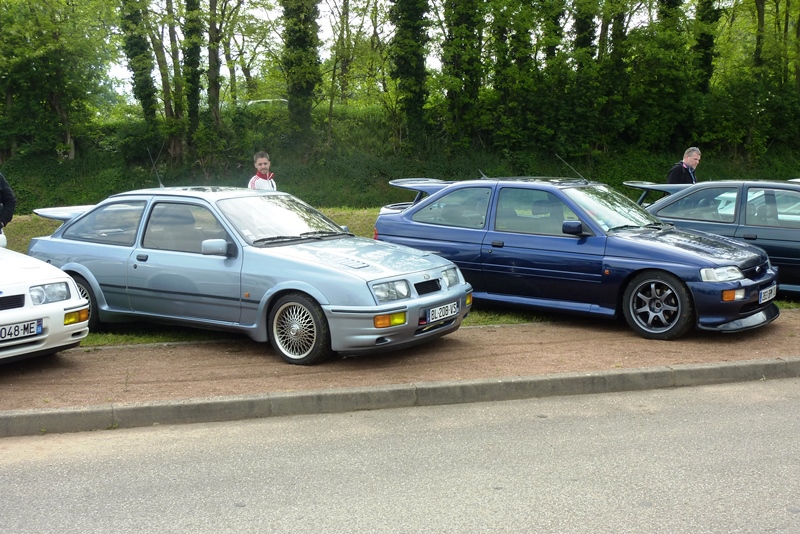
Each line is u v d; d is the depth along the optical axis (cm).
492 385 590
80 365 674
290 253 686
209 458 473
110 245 788
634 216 866
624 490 411
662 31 3047
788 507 386
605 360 666
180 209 761
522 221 855
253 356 704
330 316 643
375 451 480
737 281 726
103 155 2991
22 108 2889
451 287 708
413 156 3053
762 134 3281
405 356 692
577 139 3106
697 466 445
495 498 403
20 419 522
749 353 687
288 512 390
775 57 3269
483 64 3041
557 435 505
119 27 2834
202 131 2884
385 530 367
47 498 413
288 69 2923
